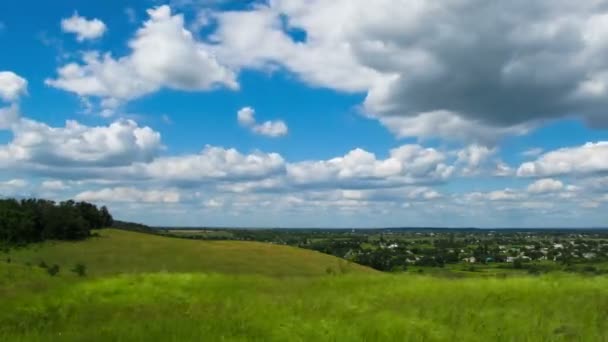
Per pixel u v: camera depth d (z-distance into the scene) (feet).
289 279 77.41
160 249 308.81
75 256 294.05
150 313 49.16
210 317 42.73
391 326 36.76
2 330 42.65
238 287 68.54
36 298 58.44
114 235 351.87
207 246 316.60
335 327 36.29
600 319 40.22
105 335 37.22
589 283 61.11
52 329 43.21
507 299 50.16
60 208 341.62
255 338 34.99
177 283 70.85
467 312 42.37
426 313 42.34
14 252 294.05
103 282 69.87
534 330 36.68
